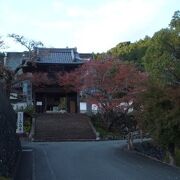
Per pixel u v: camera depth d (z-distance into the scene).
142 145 33.03
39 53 58.75
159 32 31.81
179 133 25.22
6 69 46.31
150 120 26.45
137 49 70.06
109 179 17.64
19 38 55.19
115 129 52.16
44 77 57.12
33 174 19.22
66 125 50.72
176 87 27.59
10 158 19.80
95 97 52.41
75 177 18.20
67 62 60.81
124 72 50.44
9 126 21.47
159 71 30.95
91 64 52.12
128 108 51.09
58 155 27.47
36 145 35.97
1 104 19.05
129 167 21.72
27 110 54.25
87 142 40.69
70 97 63.09
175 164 25.05
